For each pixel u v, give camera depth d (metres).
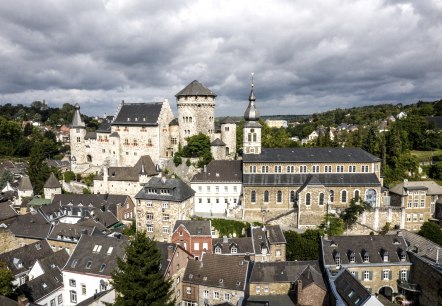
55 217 101.62
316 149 108.69
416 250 72.12
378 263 70.38
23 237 87.94
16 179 157.25
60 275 71.00
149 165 121.69
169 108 133.62
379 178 105.19
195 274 71.19
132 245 48.47
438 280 61.47
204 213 104.81
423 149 153.38
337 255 70.81
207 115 131.38
